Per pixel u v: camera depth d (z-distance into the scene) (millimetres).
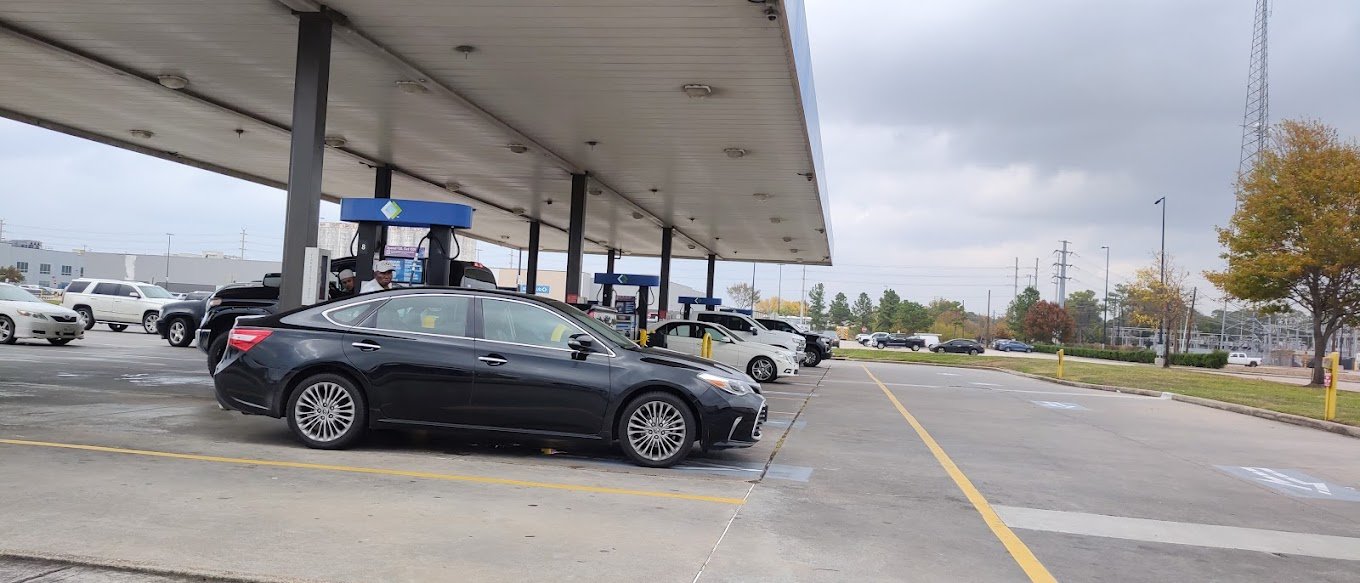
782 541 5477
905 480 7984
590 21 11344
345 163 22344
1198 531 6422
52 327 19578
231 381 8055
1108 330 111062
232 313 14227
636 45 12203
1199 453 11094
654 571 4680
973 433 12086
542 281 74812
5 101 17078
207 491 6016
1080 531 6215
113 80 15289
